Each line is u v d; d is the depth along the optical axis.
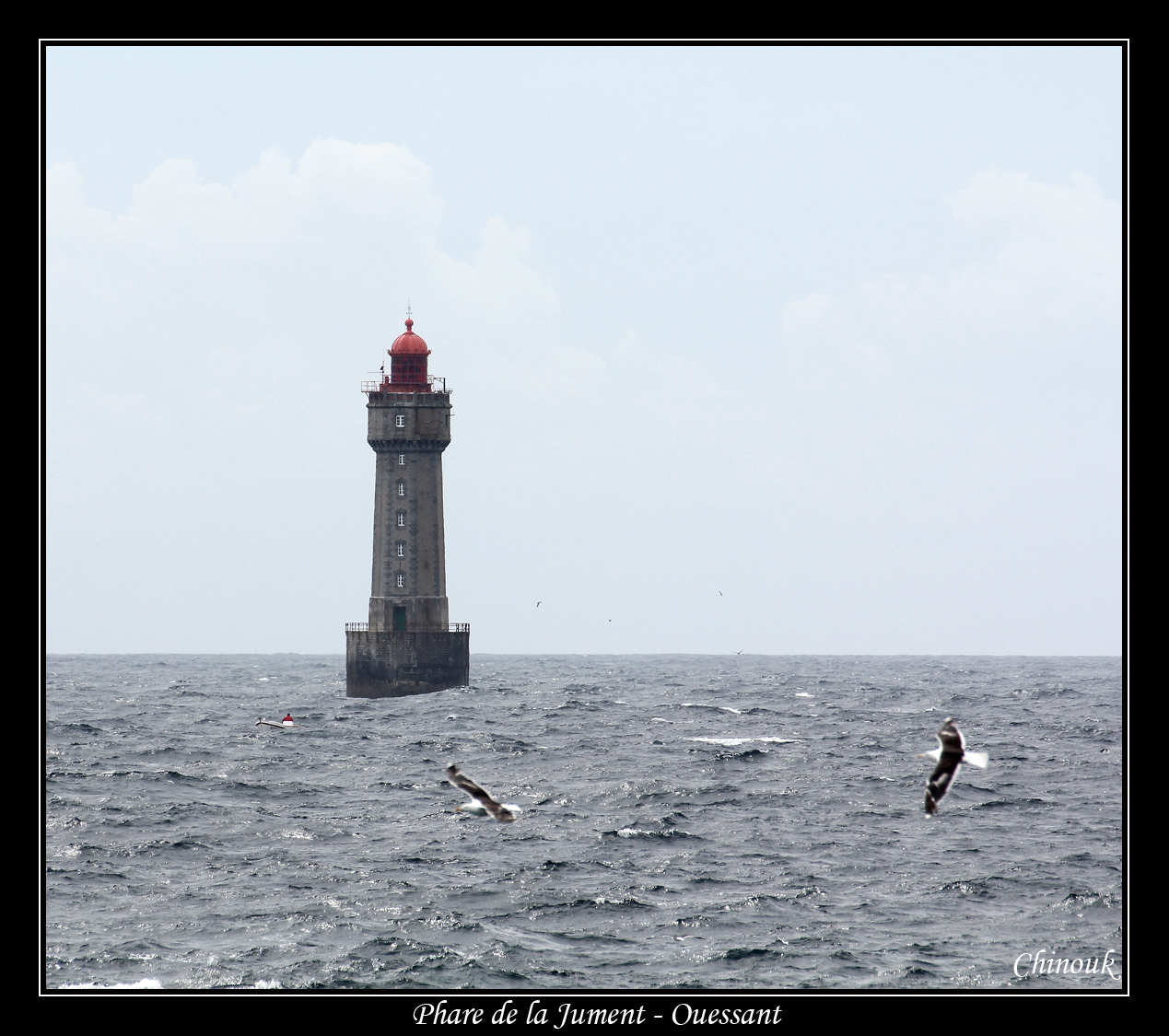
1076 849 159.88
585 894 136.88
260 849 159.38
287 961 114.81
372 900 134.62
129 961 113.75
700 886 141.38
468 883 141.88
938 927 125.00
